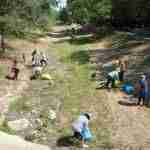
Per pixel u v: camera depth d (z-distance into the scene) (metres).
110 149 14.73
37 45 47.81
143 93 20.00
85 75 28.08
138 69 28.25
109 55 36.53
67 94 22.48
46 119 17.92
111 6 67.38
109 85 23.75
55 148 14.91
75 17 85.06
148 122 17.56
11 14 37.91
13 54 37.72
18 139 15.45
